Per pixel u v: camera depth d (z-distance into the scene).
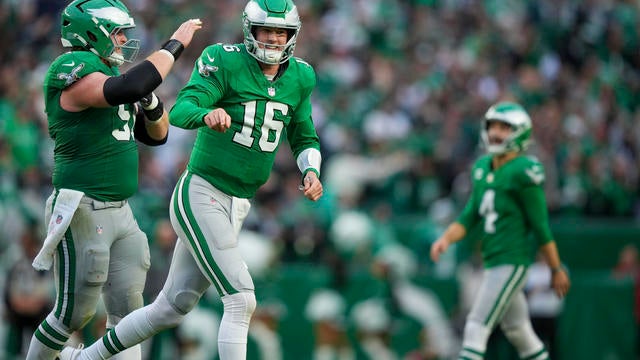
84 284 20.89
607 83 62.72
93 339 34.59
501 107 28.89
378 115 54.31
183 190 20.91
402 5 66.00
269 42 20.47
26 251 38.22
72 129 20.59
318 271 39.97
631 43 67.81
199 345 37.81
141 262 21.70
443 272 42.84
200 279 21.36
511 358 36.97
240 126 20.73
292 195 46.44
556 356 39.62
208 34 59.81
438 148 51.66
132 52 21.09
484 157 29.61
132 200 43.56
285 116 21.14
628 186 53.62
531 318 39.16
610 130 58.38
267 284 39.69
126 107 21.08
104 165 20.83
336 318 39.41
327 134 52.25
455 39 63.91
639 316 40.47
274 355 39.25
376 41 62.97
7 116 49.69
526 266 28.39
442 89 57.69
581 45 66.19
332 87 58.00
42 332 21.28
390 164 50.66
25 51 58.72
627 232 46.34
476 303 28.45
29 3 61.81
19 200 44.47
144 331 21.16
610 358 40.22
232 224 21.06
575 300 40.16
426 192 49.53
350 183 47.78
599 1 69.25
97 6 20.67
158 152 49.16
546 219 28.38
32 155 49.03
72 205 20.55
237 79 20.59
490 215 28.56
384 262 39.94
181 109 19.78
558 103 59.47
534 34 65.81
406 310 39.53
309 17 63.75
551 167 51.19
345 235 42.38
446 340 39.25
